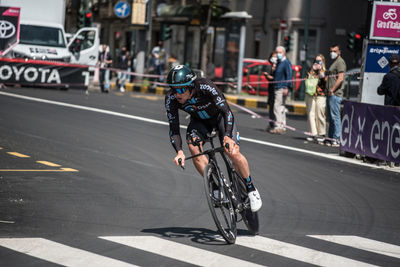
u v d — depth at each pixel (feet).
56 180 45.27
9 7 120.88
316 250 30.63
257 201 32.58
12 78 118.73
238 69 149.07
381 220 38.01
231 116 30.99
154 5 229.25
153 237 31.78
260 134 78.59
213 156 31.94
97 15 281.74
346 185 48.98
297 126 92.68
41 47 123.95
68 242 30.22
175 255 28.86
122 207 38.29
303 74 144.25
